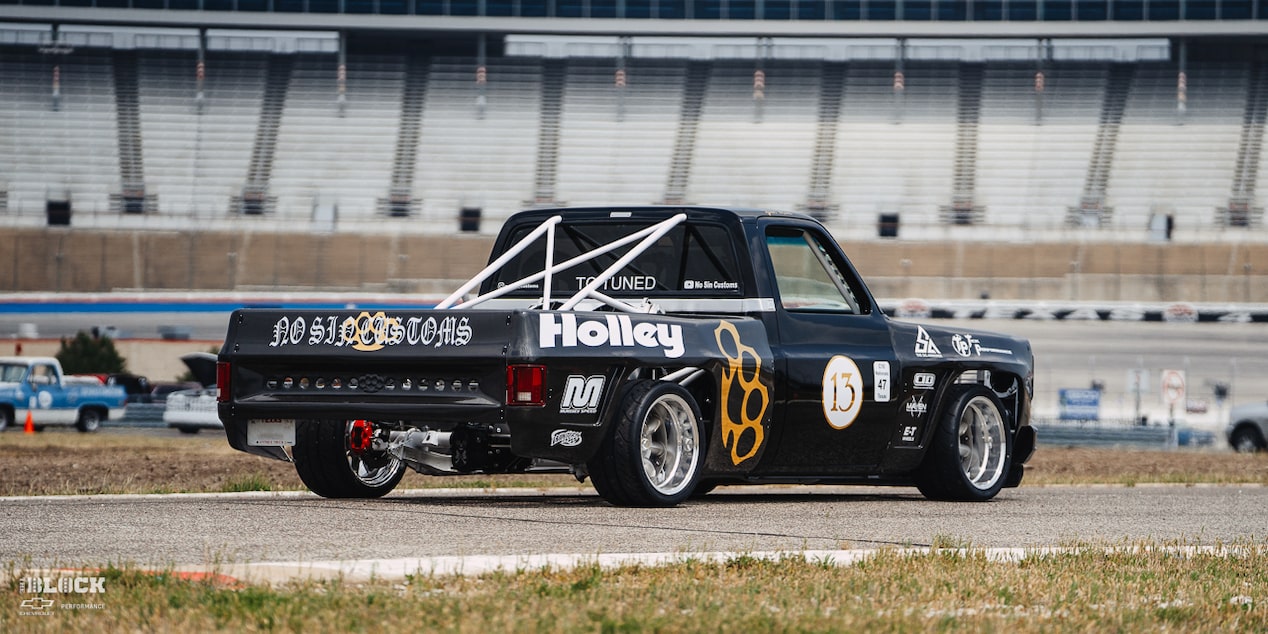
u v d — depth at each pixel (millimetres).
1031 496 19062
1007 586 9352
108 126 95875
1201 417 68062
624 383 14258
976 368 17797
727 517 14109
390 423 15133
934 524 14242
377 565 9422
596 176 92625
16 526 12016
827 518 14469
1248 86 95562
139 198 91000
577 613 7684
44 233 88062
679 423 14719
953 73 97688
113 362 69562
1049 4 97750
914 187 89625
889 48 98688
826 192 89875
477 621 7316
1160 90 95562
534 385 13422
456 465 14375
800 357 15703
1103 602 9031
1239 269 82562
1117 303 79688
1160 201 87750
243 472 25109
